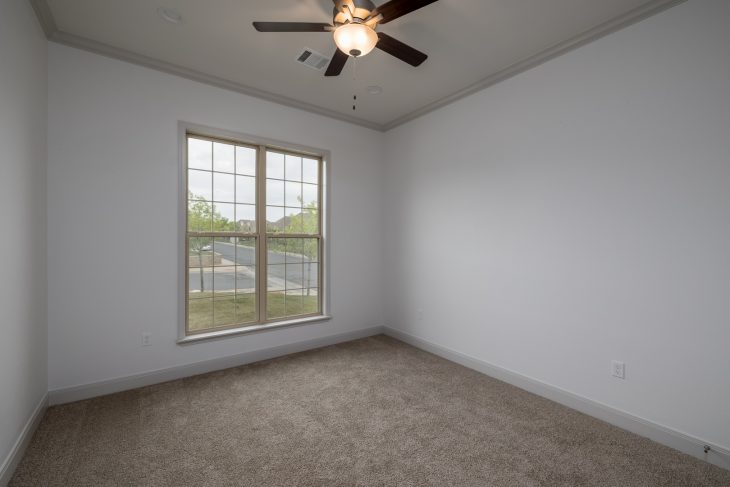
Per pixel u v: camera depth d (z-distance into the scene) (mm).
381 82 3277
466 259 3451
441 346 3715
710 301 1987
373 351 3844
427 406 2605
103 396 2703
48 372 2525
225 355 3328
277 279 3775
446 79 3203
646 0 2135
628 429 2293
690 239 2057
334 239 4117
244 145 3547
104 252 2730
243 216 3539
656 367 2191
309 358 3607
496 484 1787
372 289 4469
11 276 1851
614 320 2379
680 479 1836
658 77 2168
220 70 3068
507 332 3068
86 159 2654
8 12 1807
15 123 1907
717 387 1965
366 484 1778
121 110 2797
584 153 2529
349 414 2479
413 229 4086
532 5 2191
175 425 2305
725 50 1930
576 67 2572
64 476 1805
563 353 2662
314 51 2773
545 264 2781
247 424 2328
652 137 2197
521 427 2326
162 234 2982
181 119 3070
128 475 1819
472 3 2176
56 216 2537
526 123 2910
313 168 4062
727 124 1927
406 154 4176
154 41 2635
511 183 3033
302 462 1945
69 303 2598
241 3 2213
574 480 1821
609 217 2400
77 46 2607
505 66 2973
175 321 3053
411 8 1809
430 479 1819
